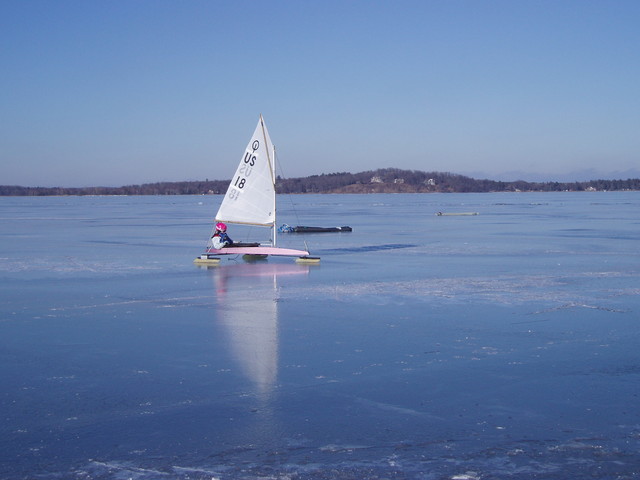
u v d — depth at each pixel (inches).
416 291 1038.4
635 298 966.4
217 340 738.8
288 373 619.8
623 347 700.7
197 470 428.5
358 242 1972.2
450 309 896.3
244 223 1444.4
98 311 895.7
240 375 614.9
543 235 2180.1
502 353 681.0
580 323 808.3
